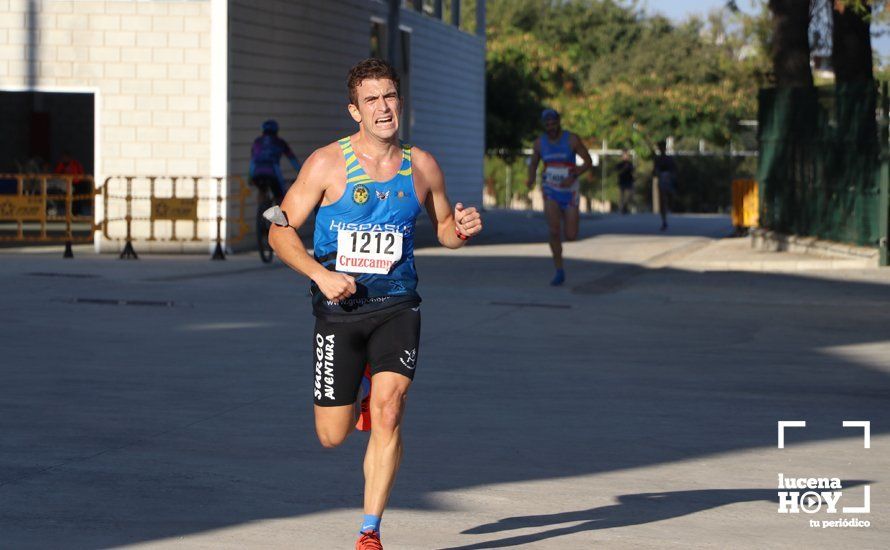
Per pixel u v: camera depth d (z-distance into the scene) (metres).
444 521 12.75
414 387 20.20
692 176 124.88
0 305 29.86
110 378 20.59
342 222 11.38
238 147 48.34
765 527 12.63
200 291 33.41
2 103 72.81
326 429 11.59
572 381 20.91
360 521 12.67
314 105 56.16
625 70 136.88
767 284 35.97
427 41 74.69
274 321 27.75
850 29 50.34
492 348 24.41
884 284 35.81
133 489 13.77
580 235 60.06
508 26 129.38
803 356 23.83
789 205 50.06
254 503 13.28
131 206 47.09
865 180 42.22
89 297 31.64
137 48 46.97
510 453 15.77
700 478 14.64
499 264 42.34
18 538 11.89
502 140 115.75
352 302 11.29
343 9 59.53
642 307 31.08
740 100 123.12
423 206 12.01
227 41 47.00
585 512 13.13
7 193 66.62
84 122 74.12
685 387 20.45
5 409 18.00
